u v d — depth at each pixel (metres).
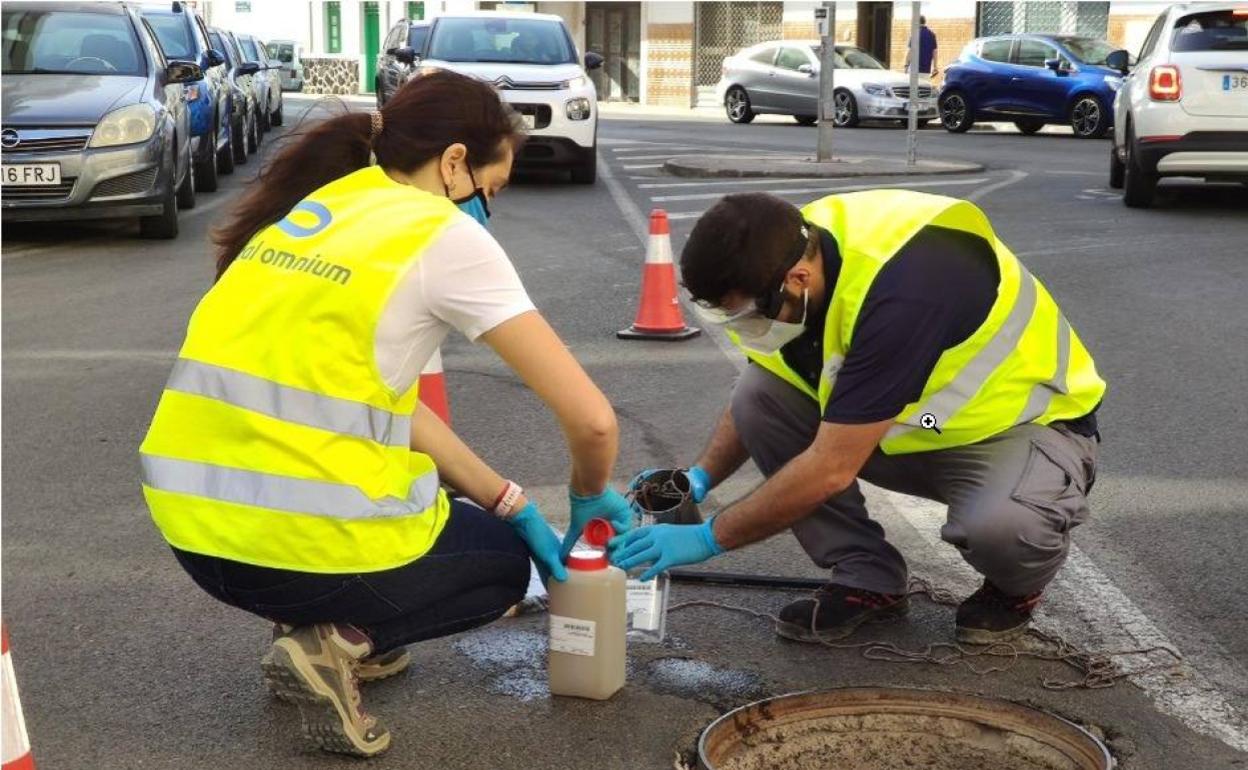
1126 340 7.37
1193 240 10.68
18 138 10.45
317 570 2.86
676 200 13.81
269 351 2.81
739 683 3.45
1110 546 4.36
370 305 2.77
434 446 3.17
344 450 2.82
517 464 5.30
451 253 2.80
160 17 16.27
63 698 3.38
